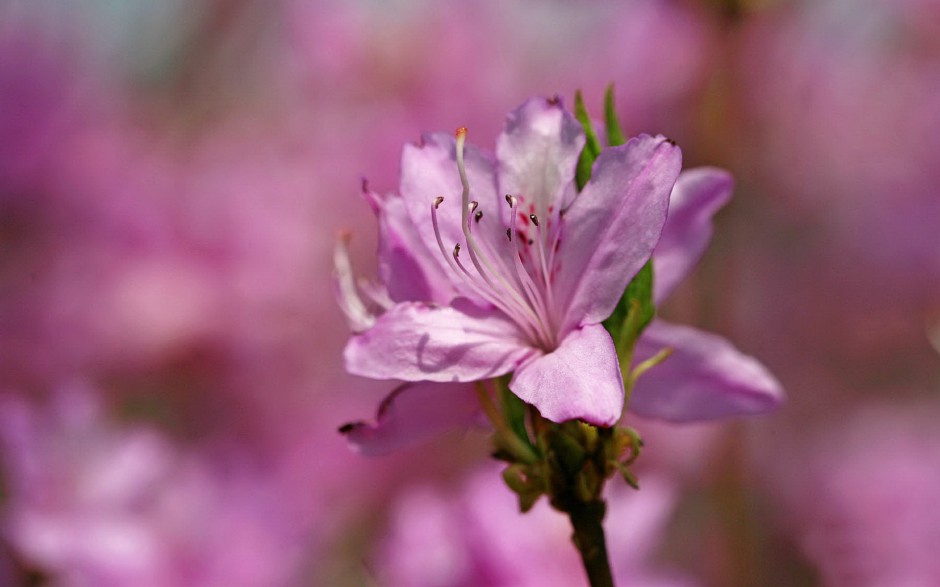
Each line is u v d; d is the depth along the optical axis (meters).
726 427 0.55
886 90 0.73
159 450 0.46
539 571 0.40
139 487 0.45
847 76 0.71
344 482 0.55
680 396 0.33
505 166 0.32
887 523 0.56
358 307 0.32
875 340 0.76
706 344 0.33
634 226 0.31
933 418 0.67
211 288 0.57
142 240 0.58
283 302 0.58
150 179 0.60
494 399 0.32
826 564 0.58
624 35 0.61
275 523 0.46
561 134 0.32
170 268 0.57
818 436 0.70
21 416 0.45
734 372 0.33
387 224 0.32
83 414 0.45
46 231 0.58
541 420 0.31
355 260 0.62
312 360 0.59
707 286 0.57
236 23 0.69
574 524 0.31
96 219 0.58
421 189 0.32
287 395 0.58
